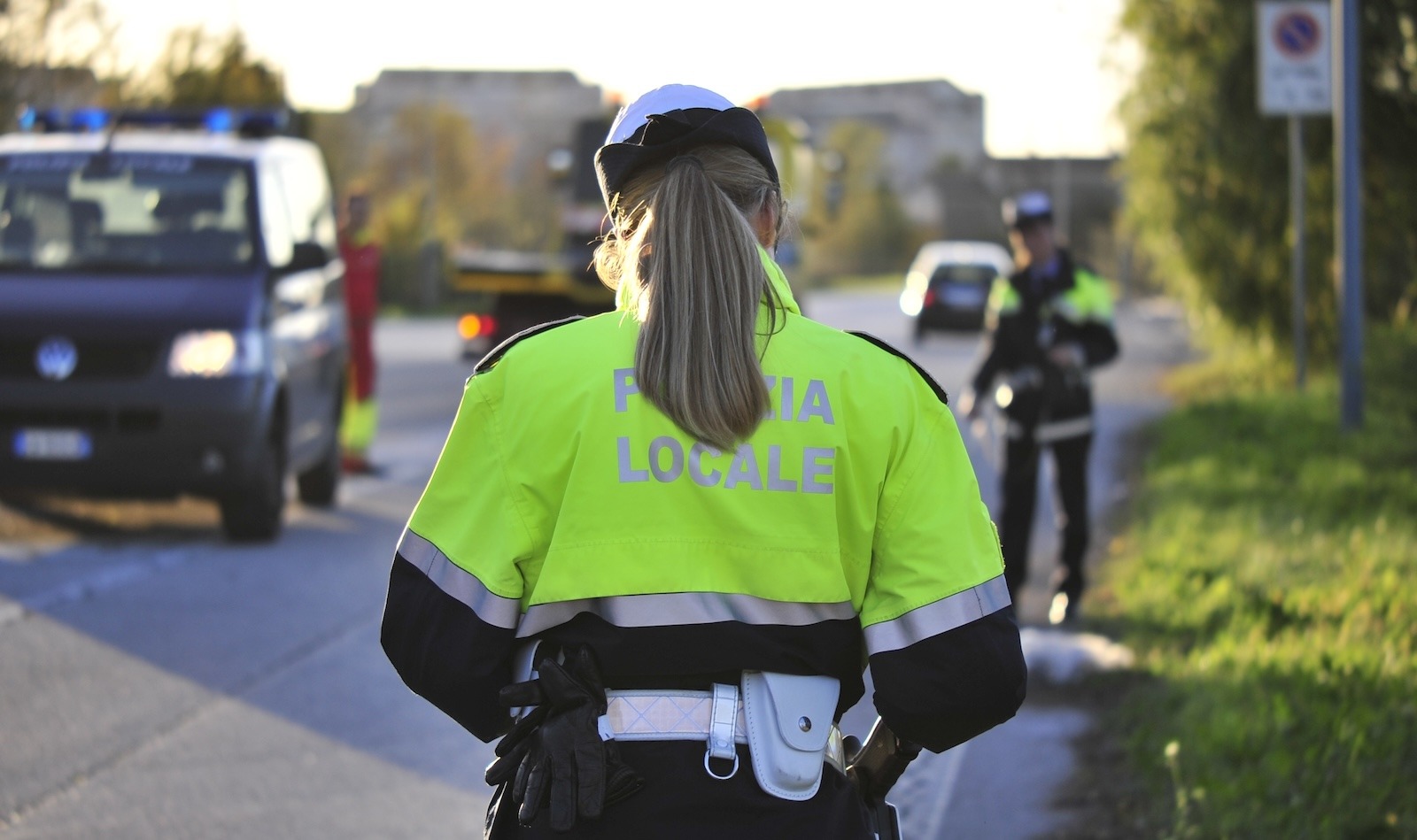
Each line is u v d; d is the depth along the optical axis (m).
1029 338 10.83
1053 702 8.77
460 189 79.94
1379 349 23.34
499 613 2.99
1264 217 24.33
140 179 14.12
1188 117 24.38
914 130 191.88
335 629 10.51
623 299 3.13
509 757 3.00
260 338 13.08
